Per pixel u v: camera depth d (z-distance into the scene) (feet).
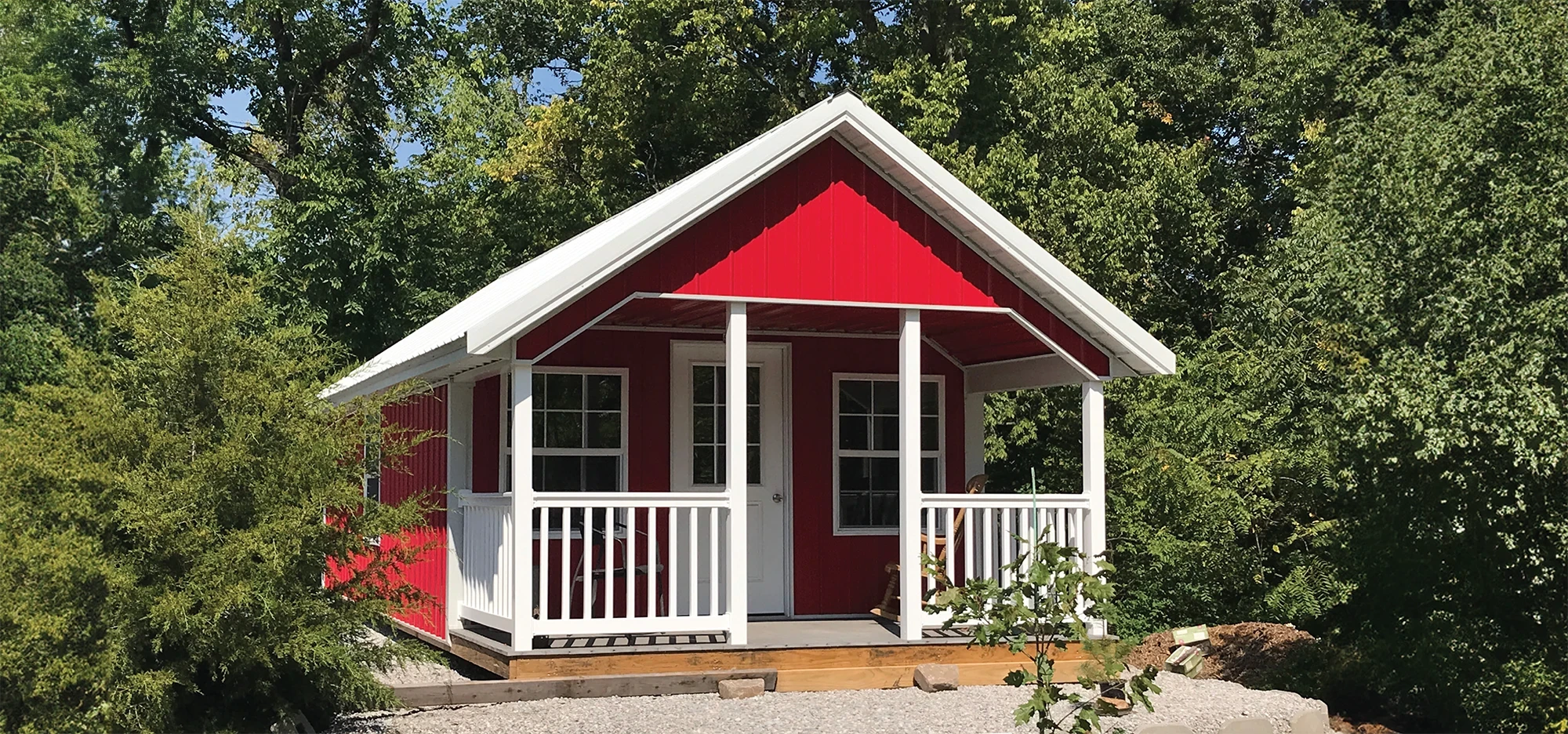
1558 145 35.58
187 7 97.14
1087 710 28.22
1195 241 79.05
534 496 33.42
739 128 98.17
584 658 33.37
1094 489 38.65
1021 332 40.63
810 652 34.99
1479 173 36.35
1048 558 27.45
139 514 26.43
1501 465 33.78
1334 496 49.19
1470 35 50.90
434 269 97.09
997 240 37.06
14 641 26.20
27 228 93.86
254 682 29.35
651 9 90.07
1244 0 87.20
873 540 44.16
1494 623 36.96
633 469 41.52
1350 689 36.88
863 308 37.17
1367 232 38.27
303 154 94.68
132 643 27.14
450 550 39.22
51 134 93.81
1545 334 32.19
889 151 35.99
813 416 43.83
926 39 88.69
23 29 97.40
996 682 36.24
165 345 29.25
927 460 45.11
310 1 97.19
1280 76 80.02
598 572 40.55
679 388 42.32
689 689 33.60
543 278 42.06
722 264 35.04
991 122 84.69
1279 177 86.94
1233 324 71.05
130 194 97.50
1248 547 50.98
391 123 105.29
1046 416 67.67
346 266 92.48
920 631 36.42
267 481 28.17
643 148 102.37
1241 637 42.14
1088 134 75.41
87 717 26.53
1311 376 55.21
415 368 39.22
